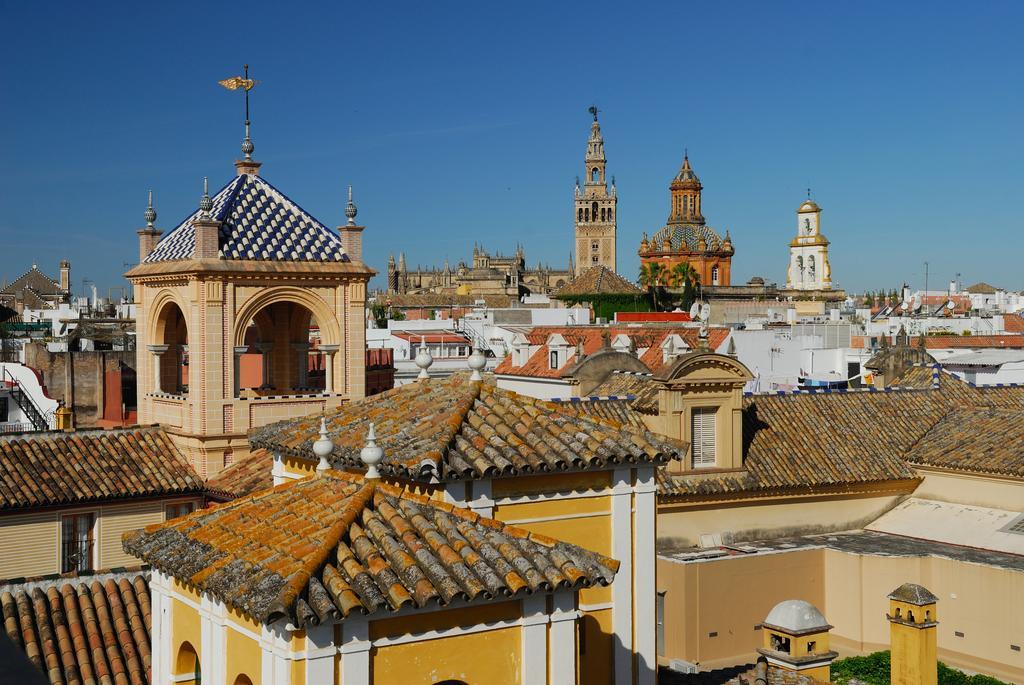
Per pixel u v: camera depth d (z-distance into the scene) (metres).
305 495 19.95
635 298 142.00
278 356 42.59
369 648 16.33
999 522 40.03
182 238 40.19
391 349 63.81
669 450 23.64
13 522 34.53
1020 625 35.16
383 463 21.83
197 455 37.91
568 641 18.11
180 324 41.91
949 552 38.47
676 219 162.12
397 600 16.20
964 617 36.62
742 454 41.38
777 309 132.88
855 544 40.19
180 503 37.50
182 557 18.86
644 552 23.84
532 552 18.36
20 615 27.55
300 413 39.41
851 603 38.88
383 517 18.44
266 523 19.11
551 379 61.62
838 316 118.94
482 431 23.14
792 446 42.75
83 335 71.56
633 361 57.91
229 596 16.59
